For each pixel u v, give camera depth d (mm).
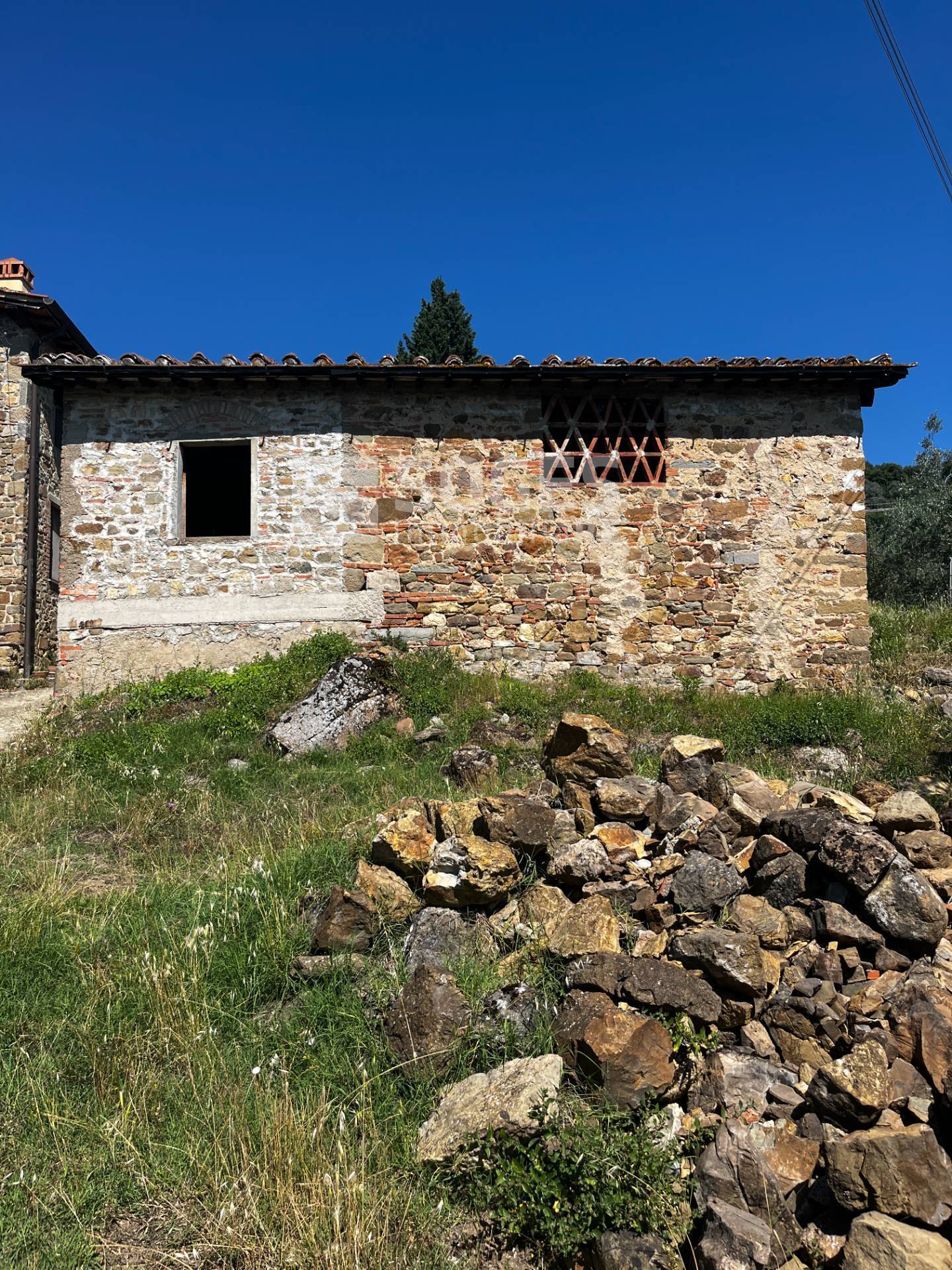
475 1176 3035
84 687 10188
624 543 10445
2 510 13477
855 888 3990
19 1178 3057
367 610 10281
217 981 4156
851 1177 2826
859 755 8242
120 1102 3406
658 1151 3029
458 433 10422
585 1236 2838
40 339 14086
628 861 4543
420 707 9016
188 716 9070
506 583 10359
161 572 10289
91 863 5977
